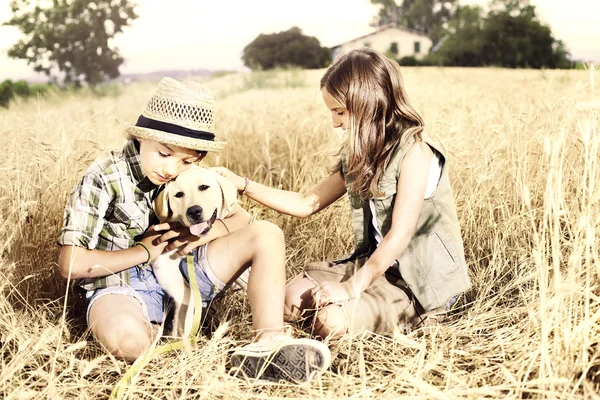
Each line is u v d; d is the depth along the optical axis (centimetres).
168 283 263
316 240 379
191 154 252
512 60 6000
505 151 438
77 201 254
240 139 671
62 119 659
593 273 261
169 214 259
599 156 327
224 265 265
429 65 6512
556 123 408
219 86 2980
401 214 263
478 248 356
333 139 558
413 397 203
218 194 260
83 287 266
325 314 266
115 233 268
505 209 382
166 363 249
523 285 312
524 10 6059
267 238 257
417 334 279
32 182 355
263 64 6619
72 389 232
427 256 275
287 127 656
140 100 1277
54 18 4819
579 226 220
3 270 294
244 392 222
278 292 247
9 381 227
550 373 204
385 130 274
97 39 4869
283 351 223
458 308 303
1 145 455
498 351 252
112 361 232
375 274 256
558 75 828
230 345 275
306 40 6700
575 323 219
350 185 290
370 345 261
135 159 258
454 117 609
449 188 282
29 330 266
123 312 244
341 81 268
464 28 6319
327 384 237
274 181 539
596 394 207
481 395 214
